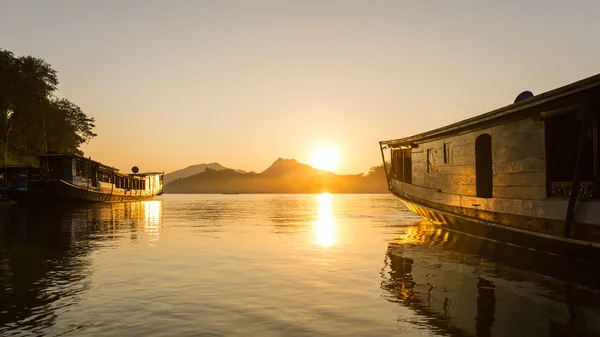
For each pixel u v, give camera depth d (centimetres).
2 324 671
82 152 7600
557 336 623
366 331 641
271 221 2645
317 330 645
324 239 1695
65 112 7112
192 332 636
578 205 1098
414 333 634
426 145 2059
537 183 1281
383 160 2523
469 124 1594
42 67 6612
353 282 943
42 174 4288
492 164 1515
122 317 702
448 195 1838
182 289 880
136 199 6600
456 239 1691
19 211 3547
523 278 982
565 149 1247
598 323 676
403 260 1211
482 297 823
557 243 1187
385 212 3741
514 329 650
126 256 1275
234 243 1572
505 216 1432
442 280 965
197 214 3378
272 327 656
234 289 880
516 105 1288
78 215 3133
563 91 1090
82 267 1106
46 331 641
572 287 902
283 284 923
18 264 1147
